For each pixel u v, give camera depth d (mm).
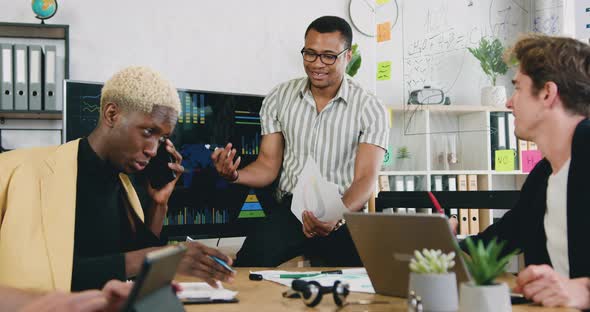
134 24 3621
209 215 3277
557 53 1445
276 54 3916
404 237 1167
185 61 3719
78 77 3508
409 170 4207
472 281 958
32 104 3221
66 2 3506
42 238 1374
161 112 1521
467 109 4211
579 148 1385
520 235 1663
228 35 3812
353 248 2264
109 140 1534
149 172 1815
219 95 3340
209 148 3297
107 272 1369
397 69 4340
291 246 2348
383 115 2561
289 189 2613
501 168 4215
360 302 1187
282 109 2654
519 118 1512
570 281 1146
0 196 1400
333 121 2572
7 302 983
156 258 755
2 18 3412
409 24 4379
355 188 2426
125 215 1700
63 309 797
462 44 4527
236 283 1462
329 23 2541
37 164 1455
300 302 1205
